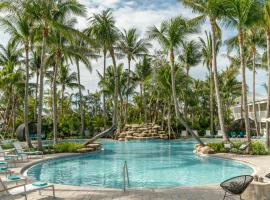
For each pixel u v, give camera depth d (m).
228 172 15.13
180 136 42.38
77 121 44.19
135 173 15.34
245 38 31.70
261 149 20.12
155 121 49.66
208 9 21.75
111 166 17.66
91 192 9.68
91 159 20.67
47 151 21.48
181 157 21.38
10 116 45.72
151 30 24.64
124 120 45.97
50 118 43.31
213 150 20.84
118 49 41.31
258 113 44.75
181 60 43.34
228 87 48.94
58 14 22.61
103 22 28.52
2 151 17.28
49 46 26.47
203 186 10.35
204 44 41.09
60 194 9.47
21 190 8.14
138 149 27.91
